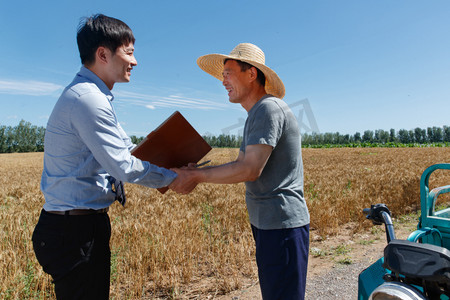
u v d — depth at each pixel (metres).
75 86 1.82
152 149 2.00
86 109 1.74
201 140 2.15
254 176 1.88
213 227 5.60
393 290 1.13
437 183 9.16
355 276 3.93
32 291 3.47
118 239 4.68
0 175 20.81
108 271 2.04
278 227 1.94
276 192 1.96
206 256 4.54
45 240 1.85
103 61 1.94
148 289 3.74
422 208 2.19
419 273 1.10
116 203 7.54
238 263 4.23
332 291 3.56
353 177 11.20
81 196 1.85
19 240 4.76
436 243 2.08
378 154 32.91
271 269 1.94
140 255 4.05
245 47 2.18
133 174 1.81
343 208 6.61
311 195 8.13
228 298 3.43
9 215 6.13
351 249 4.92
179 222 5.36
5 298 3.29
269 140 1.84
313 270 4.22
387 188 8.41
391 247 1.20
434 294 1.16
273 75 2.21
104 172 1.99
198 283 3.82
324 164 20.33
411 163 17.55
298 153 2.04
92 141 1.75
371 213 1.64
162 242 4.35
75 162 1.84
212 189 9.16
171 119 1.94
